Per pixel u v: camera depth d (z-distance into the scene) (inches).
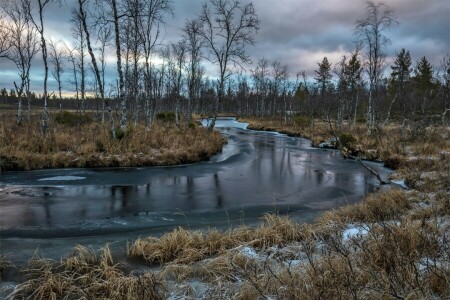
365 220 317.7
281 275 191.8
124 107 740.7
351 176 605.3
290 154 865.5
